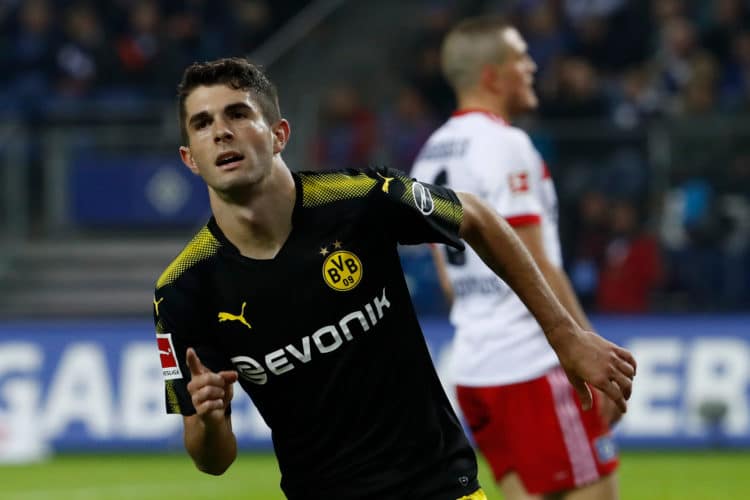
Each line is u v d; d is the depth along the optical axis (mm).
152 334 42531
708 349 41188
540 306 13609
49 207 52781
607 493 18438
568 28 57156
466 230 13562
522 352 18406
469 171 18734
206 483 35000
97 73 58281
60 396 42219
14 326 42719
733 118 47031
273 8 61312
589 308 45406
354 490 13305
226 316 13078
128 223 53000
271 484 34594
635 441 40906
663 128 47219
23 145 52594
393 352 13250
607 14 57031
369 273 13094
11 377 42281
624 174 46656
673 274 45219
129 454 41812
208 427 12461
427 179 19500
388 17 60781
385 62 58750
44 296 52250
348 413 13203
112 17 59625
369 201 13094
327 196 13070
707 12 56500
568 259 45906
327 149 50875
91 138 52844
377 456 13219
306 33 58156
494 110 19500
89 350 42500
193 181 52844
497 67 19375
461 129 19141
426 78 55406
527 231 18266
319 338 13016
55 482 35719
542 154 47344
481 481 34688
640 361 41375
